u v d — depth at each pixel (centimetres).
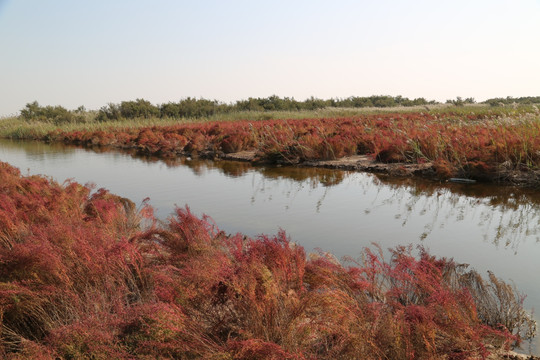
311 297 293
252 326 281
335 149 1320
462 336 270
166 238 430
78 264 372
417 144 1198
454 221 639
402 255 370
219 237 443
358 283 336
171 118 3988
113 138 2542
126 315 286
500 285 359
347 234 587
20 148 2459
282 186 971
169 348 261
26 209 552
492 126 1355
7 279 348
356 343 258
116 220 563
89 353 257
